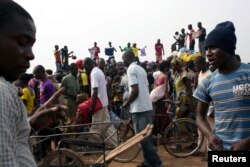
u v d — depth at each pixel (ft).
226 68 9.25
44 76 22.61
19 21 4.86
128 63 18.85
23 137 4.82
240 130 9.02
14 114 4.55
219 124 9.40
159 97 24.61
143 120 18.52
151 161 18.58
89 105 21.65
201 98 10.03
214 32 9.15
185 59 32.42
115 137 20.72
